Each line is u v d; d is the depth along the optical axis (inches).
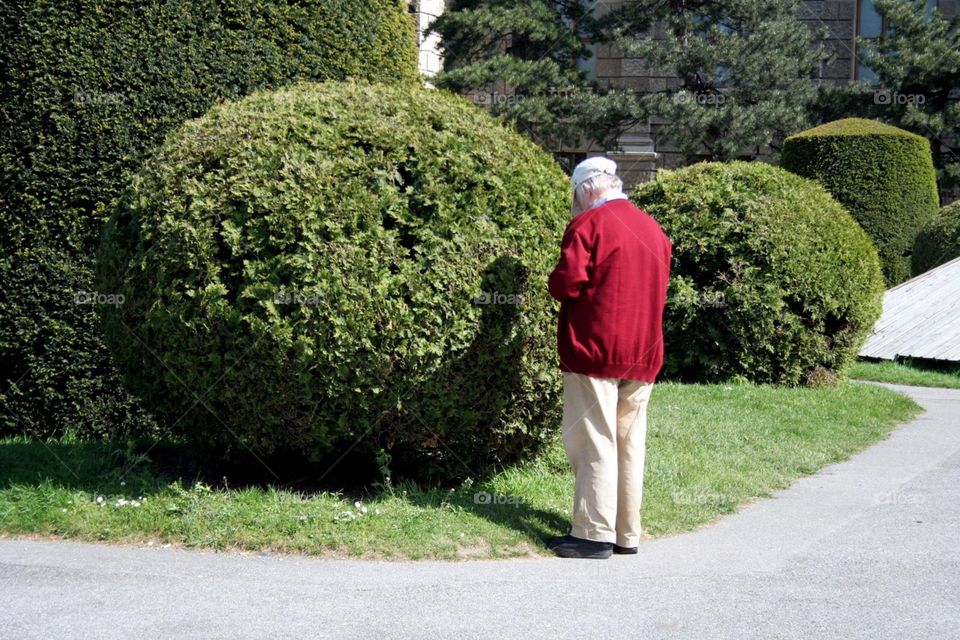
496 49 991.0
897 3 1083.3
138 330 253.9
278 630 179.8
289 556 221.3
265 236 238.2
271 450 254.8
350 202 239.3
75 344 311.6
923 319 625.0
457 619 186.2
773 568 219.6
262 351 235.6
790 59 979.9
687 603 196.7
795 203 462.3
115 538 230.2
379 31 384.8
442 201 245.0
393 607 191.8
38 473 269.3
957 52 1042.1
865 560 225.5
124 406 317.1
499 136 269.7
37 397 311.3
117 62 310.3
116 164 311.4
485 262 244.8
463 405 248.8
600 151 1106.7
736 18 1018.1
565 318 225.8
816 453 338.6
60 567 211.2
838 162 808.3
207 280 239.8
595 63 1141.7
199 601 193.6
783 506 275.7
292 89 281.7
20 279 305.1
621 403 229.0
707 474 298.8
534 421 267.0
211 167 250.8
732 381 459.5
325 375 236.5
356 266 235.5
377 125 255.3
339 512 240.4
